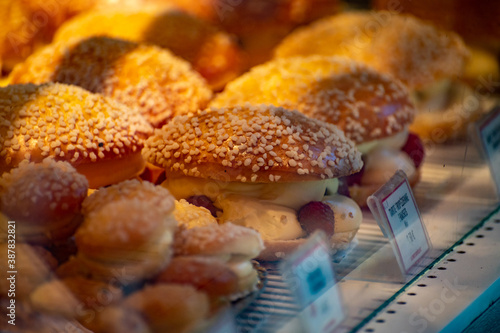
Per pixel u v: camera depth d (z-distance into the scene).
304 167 0.56
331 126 0.60
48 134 0.55
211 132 0.57
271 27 0.92
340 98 0.67
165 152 0.57
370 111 0.67
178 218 0.52
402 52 0.84
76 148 0.56
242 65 0.84
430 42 0.84
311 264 0.50
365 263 0.57
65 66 0.68
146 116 0.66
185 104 0.67
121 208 0.47
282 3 0.92
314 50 0.88
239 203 0.57
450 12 0.87
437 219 0.63
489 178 0.71
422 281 0.57
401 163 0.67
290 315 0.49
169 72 0.69
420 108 0.82
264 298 0.50
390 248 0.56
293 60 0.74
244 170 0.56
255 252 0.50
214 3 0.91
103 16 0.81
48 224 0.48
